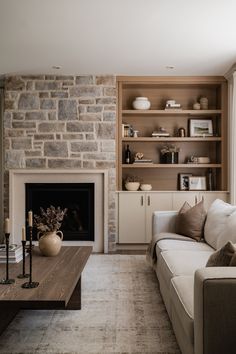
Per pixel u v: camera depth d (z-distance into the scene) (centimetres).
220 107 596
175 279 266
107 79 572
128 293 365
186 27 387
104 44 439
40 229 346
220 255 221
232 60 504
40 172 568
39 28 389
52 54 477
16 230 573
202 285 179
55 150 571
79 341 261
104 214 571
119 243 583
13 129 571
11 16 359
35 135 571
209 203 582
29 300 220
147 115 622
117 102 586
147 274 432
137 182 598
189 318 204
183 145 625
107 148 572
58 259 331
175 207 581
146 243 582
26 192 575
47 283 256
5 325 272
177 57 490
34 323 293
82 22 374
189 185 609
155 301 343
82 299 348
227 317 177
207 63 518
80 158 573
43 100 571
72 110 571
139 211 581
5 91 571
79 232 579
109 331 278
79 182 576
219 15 358
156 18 364
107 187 570
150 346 254
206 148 623
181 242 397
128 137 595
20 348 250
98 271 446
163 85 605
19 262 320
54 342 259
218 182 607
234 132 535
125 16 360
